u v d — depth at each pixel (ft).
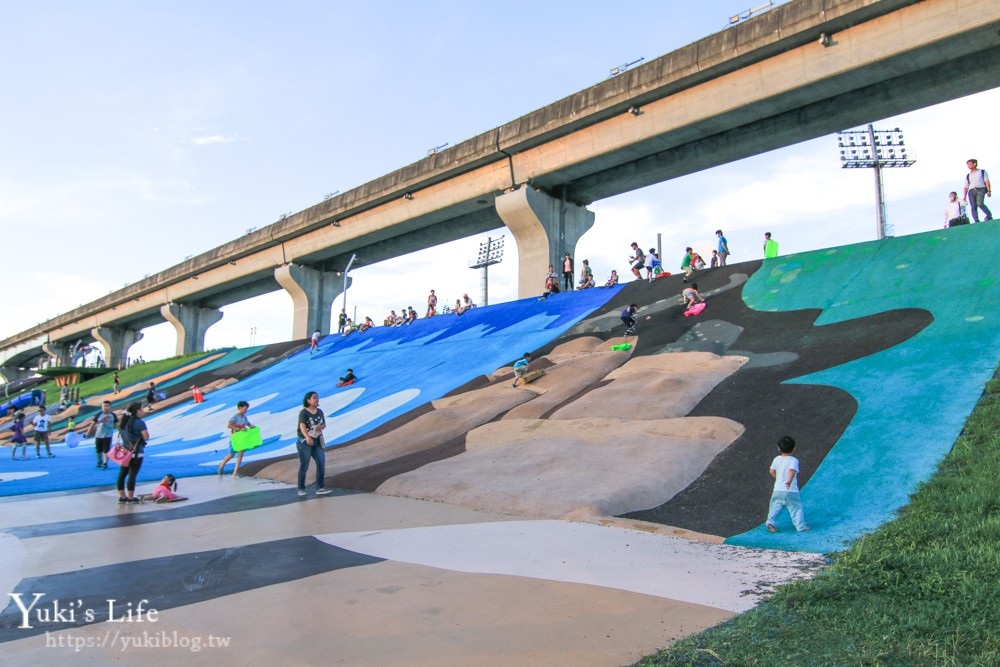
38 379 234.99
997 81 75.41
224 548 24.34
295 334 165.68
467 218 135.33
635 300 77.71
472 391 62.23
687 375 47.37
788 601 16.53
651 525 26.76
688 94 89.35
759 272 69.41
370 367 94.38
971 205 62.18
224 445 66.80
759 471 31.60
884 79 78.07
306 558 22.56
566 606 16.76
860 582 17.53
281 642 14.65
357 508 32.71
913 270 55.62
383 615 16.33
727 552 22.66
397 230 137.49
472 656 13.65
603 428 40.91
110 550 24.35
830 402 37.86
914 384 37.40
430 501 34.19
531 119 105.60
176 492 39.91
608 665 13.06
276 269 165.78
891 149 120.26
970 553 18.70
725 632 14.52
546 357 64.28
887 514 24.71
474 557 22.25
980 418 31.35
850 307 53.52
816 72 77.77
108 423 56.49
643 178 108.37
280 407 83.30
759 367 46.85
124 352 254.88
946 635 13.76
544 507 29.94
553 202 113.60
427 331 104.78
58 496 40.16
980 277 49.52
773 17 78.84
